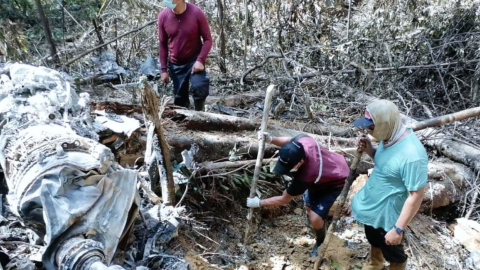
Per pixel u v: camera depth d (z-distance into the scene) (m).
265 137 3.16
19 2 6.39
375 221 2.81
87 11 7.11
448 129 4.62
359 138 2.87
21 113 2.64
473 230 3.62
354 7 7.01
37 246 2.51
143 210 2.99
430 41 5.65
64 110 2.77
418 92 5.60
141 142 3.44
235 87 5.88
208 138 3.88
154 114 2.86
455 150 4.26
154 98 2.84
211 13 6.69
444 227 3.82
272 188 3.91
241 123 4.25
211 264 3.03
